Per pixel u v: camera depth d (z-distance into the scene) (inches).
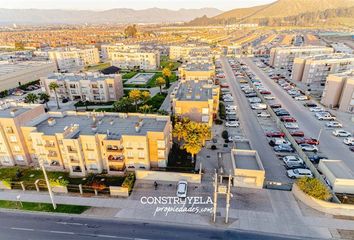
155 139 2166.6
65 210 1833.2
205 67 4207.7
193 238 1577.3
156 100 4163.4
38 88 5078.7
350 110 3462.1
